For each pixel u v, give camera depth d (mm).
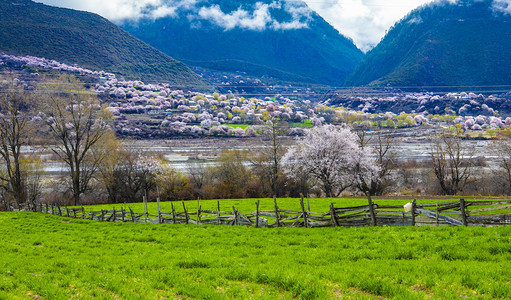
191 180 78688
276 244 20438
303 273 13562
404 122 176125
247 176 78750
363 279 12258
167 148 126438
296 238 21266
